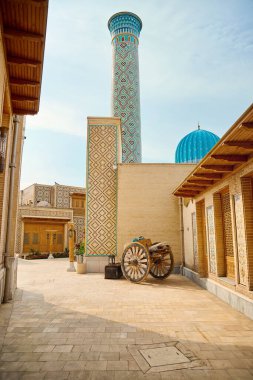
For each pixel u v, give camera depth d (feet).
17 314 16.35
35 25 10.88
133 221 35.83
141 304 18.79
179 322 14.84
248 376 9.07
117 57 69.67
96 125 38.29
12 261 19.85
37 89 15.42
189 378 8.96
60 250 69.51
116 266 30.01
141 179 36.81
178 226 35.73
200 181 22.04
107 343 11.93
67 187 81.20
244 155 15.47
